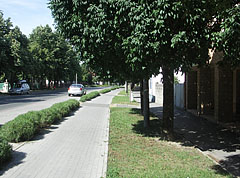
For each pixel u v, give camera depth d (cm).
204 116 1227
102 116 1284
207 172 471
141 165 508
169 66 645
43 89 5381
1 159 496
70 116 1249
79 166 510
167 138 744
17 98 2591
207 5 545
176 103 1803
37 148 639
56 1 655
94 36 582
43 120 852
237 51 547
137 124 1016
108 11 581
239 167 511
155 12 518
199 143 708
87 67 750
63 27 673
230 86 1033
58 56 5191
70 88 2973
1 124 974
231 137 786
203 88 1277
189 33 556
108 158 552
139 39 527
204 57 639
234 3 599
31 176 452
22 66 3631
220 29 578
